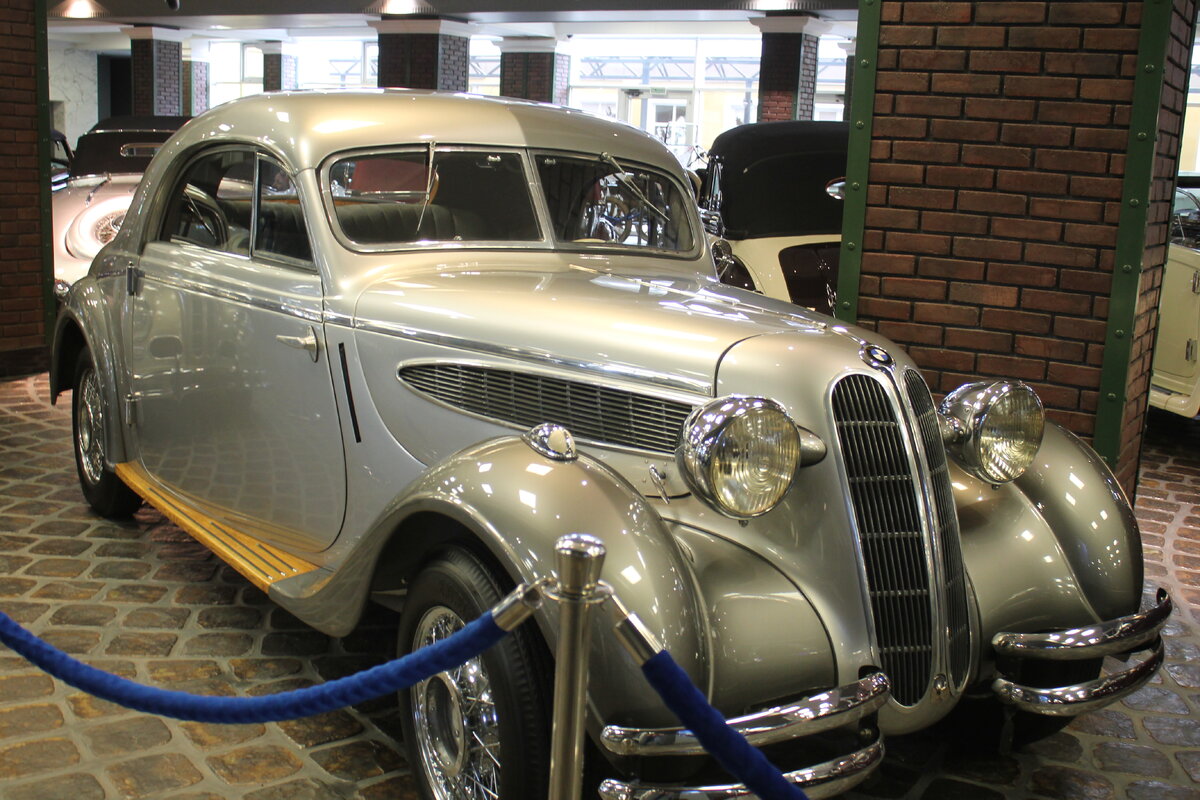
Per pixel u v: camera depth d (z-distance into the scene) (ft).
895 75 13.25
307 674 10.59
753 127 22.63
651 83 81.05
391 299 9.76
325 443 10.31
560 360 8.66
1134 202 12.35
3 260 22.84
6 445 18.02
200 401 11.85
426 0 68.44
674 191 12.39
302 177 10.30
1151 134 12.17
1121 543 8.93
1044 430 9.52
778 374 7.82
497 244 10.87
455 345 9.22
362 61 90.53
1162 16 11.91
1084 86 12.41
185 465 12.35
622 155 11.98
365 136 10.58
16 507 14.99
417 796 8.63
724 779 7.24
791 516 7.77
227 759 9.04
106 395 13.47
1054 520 9.02
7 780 8.52
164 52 83.35
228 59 95.14
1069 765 9.55
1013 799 8.95
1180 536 16.26
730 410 7.09
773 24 61.93
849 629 7.55
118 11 80.12
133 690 5.95
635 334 8.50
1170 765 9.64
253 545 11.10
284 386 10.67
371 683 5.66
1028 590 8.59
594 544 5.42
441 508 7.49
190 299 11.82
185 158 12.25
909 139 13.33
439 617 7.97
